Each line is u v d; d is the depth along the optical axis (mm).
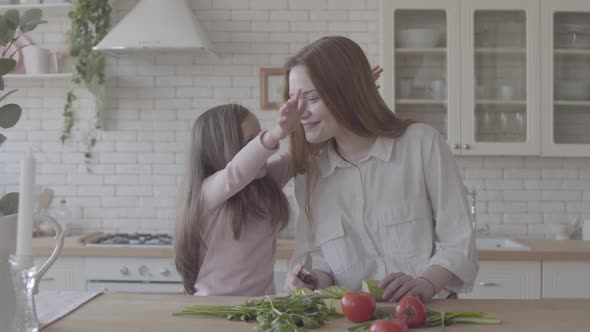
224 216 1772
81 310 1418
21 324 1146
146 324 1289
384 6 3596
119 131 3953
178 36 3504
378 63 3910
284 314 1238
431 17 3631
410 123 1758
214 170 1865
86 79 3740
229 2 3938
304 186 1822
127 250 3309
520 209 3924
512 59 3629
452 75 3598
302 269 1652
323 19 3922
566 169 3928
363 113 1660
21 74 3744
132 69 3947
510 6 3582
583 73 3656
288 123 1581
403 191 1710
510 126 3619
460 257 1583
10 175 3953
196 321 1310
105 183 3963
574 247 3342
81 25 3699
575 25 3635
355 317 1299
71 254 3314
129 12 3764
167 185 3951
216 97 3943
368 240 1738
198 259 1843
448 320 1283
